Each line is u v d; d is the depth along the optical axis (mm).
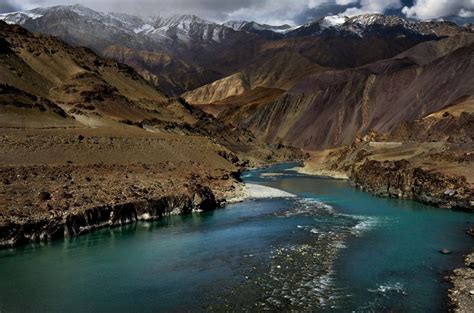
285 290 33625
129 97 163000
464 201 63656
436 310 29844
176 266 39094
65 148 79188
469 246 44688
